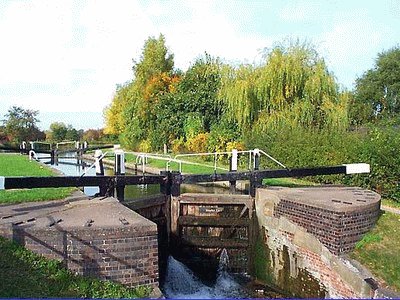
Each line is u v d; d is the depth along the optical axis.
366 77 45.12
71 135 54.97
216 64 28.95
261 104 22.56
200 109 28.52
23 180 9.99
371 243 9.94
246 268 12.97
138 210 11.95
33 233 7.50
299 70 21.94
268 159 20.19
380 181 15.16
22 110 47.03
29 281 6.99
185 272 12.55
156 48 38.38
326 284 9.73
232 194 13.98
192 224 13.09
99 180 11.37
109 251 7.59
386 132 15.79
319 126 21.52
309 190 12.99
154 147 31.59
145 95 35.16
